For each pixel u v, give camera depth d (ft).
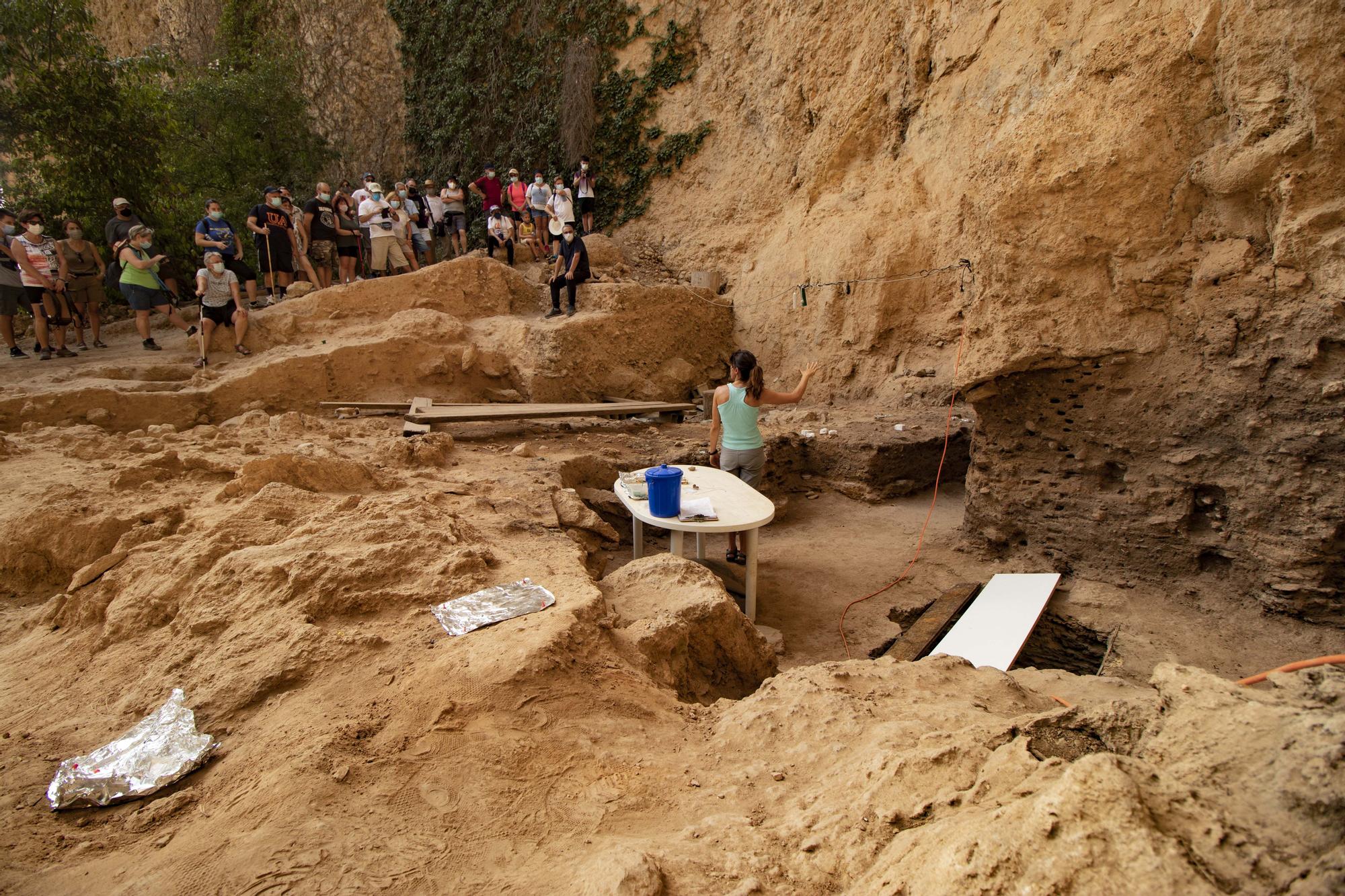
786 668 18.65
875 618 21.42
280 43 65.46
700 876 5.99
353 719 8.64
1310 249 16.97
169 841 7.05
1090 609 20.17
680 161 53.01
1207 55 18.29
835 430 33.01
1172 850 4.21
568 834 6.98
